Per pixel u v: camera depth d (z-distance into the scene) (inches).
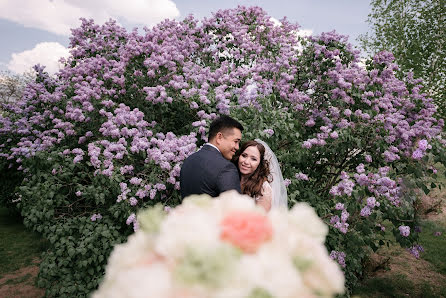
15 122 261.6
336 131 151.9
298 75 180.2
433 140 155.5
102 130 142.9
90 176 151.0
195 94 151.7
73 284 134.9
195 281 16.1
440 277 193.5
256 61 204.2
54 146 178.2
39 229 146.9
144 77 166.2
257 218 20.8
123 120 139.4
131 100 170.1
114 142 138.3
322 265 19.4
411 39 371.2
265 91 158.4
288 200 138.2
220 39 212.4
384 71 173.2
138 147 133.5
